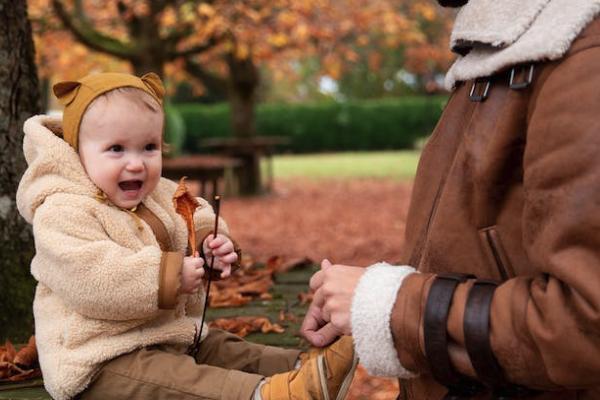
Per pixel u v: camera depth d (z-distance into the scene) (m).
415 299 1.23
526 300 1.15
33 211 2.01
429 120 31.81
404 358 1.25
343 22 13.30
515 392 1.25
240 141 14.23
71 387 1.90
